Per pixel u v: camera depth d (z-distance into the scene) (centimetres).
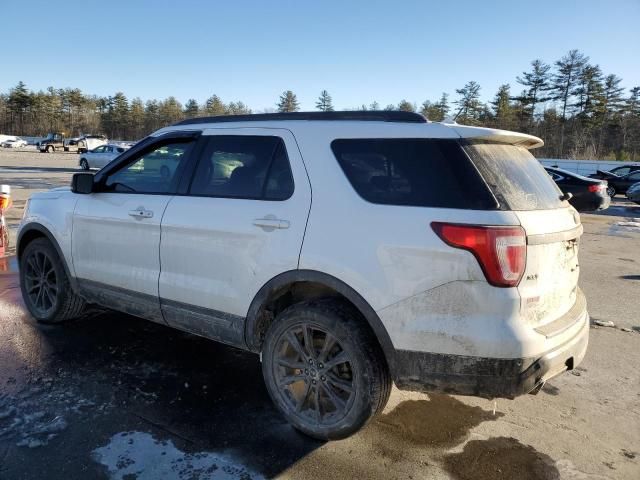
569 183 1662
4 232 759
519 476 280
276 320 312
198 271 344
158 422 318
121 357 410
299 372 311
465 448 304
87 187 409
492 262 250
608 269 844
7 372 377
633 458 301
